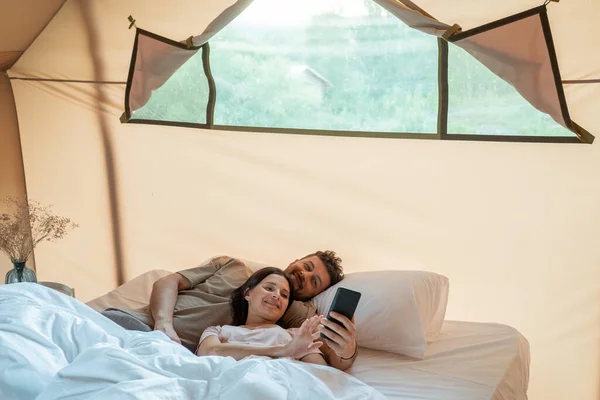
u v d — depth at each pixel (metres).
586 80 2.23
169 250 3.15
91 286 3.34
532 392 2.59
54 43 3.07
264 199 2.91
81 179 3.24
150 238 3.18
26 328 1.67
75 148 3.21
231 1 2.69
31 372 1.52
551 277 2.48
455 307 2.65
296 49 2.65
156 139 3.05
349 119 2.63
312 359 1.96
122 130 3.10
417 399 1.87
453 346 2.25
